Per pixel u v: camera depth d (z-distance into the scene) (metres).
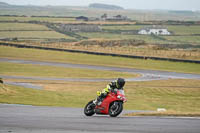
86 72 175.12
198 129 27.80
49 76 157.25
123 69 192.38
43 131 26.08
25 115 38.25
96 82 144.12
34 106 60.88
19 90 99.44
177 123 31.45
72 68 188.75
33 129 26.94
